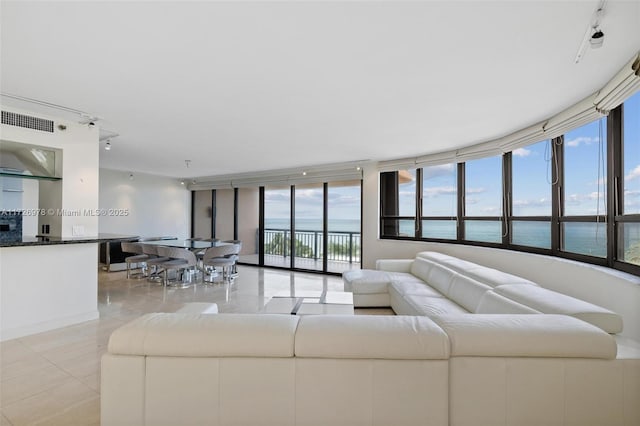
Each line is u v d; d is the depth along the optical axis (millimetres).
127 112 3100
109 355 1354
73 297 3412
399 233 5633
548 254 3371
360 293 4102
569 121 2842
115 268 6629
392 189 5711
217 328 1378
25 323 3072
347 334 1342
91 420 1807
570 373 1320
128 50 1920
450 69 2160
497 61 2045
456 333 1352
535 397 1325
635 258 2318
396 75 2256
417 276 4352
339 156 5273
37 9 1517
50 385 2176
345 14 1566
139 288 5188
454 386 1335
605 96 2320
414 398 1323
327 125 3498
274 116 3191
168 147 4648
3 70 2197
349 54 1964
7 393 2072
